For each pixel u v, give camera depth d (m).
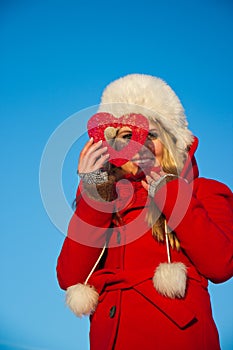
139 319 3.08
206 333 3.08
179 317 3.04
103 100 3.49
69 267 3.25
